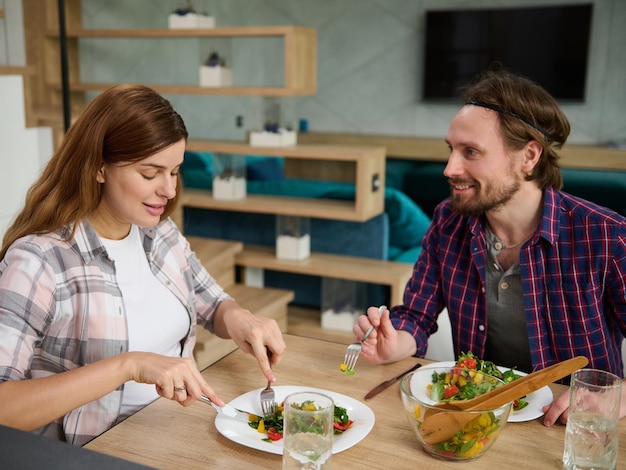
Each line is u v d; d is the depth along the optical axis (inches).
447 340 86.0
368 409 49.2
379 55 285.7
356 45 288.5
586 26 250.5
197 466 42.2
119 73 273.4
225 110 305.1
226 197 148.4
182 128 52.6
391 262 143.6
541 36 257.8
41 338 52.1
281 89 143.3
